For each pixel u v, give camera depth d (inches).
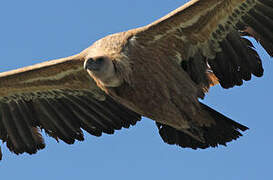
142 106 608.1
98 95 663.8
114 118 671.8
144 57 594.9
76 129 682.2
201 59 605.0
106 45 603.2
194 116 610.5
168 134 645.9
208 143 625.0
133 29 601.6
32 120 687.7
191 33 590.6
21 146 695.7
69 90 663.8
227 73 604.1
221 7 571.8
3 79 647.1
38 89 663.8
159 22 584.1
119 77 593.6
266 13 577.3
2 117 692.7
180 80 603.2
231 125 612.4
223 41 594.2
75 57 623.8
